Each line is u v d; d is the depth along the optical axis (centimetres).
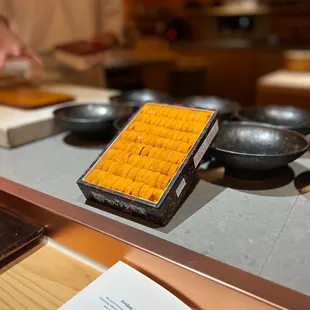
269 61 209
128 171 44
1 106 84
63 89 103
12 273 42
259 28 257
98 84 135
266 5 243
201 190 49
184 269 35
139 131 49
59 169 58
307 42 234
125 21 267
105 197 43
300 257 36
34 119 73
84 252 44
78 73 128
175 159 43
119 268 39
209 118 47
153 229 41
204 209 45
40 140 73
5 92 96
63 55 113
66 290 39
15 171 57
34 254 45
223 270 34
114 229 41
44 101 85
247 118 65
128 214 44
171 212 42
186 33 279
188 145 45
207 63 234
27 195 49
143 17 272
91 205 46
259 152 54
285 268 35
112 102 77
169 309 34
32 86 106
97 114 71
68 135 75
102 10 119
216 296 34
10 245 43
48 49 112
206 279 34
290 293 32
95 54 115
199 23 275
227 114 64
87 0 112
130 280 37
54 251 45
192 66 233
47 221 46
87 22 114
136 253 38
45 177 55
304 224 41
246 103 226
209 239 39
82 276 41
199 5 263
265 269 35
